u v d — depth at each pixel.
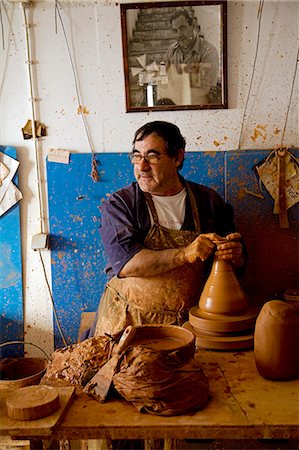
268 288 2.80
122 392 1.44
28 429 1.31
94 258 2.81
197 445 2.15
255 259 2.79
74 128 2.74
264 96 2.70
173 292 2.20
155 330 1.72
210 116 2.72
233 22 2.64
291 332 1.57
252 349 1.88
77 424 1.35
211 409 1.42
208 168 2.73
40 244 2.72
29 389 1.47
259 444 2.14
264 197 2.74
